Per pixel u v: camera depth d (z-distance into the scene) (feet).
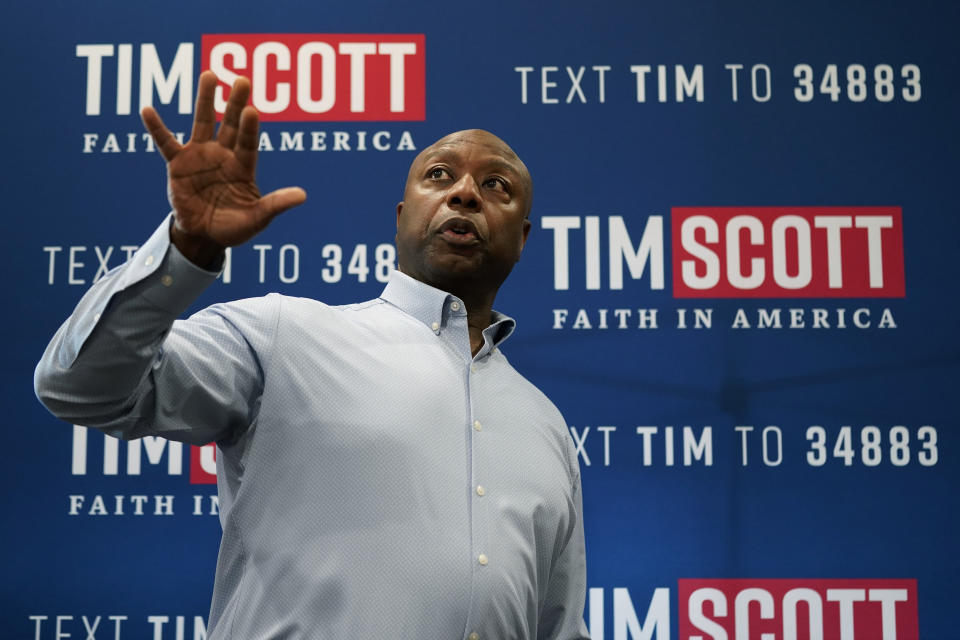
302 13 9.04
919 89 9.01
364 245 8.71
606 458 8.39
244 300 5.21
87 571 8.11
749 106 8.98
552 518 5.48
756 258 8.73
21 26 8.94
